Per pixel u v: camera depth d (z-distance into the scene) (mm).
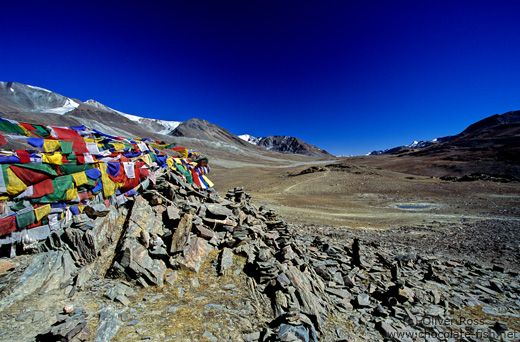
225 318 5469
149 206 9461
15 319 4660
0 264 5648
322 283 7910
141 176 11156
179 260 7270
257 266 7348
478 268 11109
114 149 10164
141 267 6621
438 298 7715
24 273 5719
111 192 9016
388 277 9258
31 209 6359
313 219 22984
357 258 10148
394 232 19188
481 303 7727
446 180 56594
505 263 12070
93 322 4867
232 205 11875
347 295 7605
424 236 17828
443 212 27812
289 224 18656
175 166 15188
